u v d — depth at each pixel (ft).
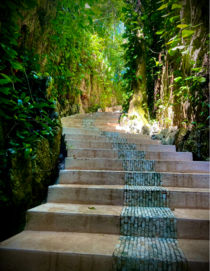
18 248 3.77
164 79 11.76
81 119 14.23
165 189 5.84
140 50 13.61
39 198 6.77
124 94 17.37
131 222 4.62
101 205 5.72
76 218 4.76
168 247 3.98
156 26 12.91
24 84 8.00
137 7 13.34
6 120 6.61
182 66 9.48
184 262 3.46
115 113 17.39
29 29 8.25
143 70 13.60
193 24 7.80
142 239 4.36
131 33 13.67
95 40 21.54
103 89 25.13
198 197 5.56
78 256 3.63
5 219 5.59
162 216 4.66
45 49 10.62
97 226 4.68
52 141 7.73
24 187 5.89
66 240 4.22
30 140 6.74
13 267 3.69
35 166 6.51
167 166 7.63
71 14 9.75
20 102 5.94
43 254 3.68
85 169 7.66
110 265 3.56
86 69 19.60
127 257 3.56
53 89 9.71
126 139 10.20
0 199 5.24
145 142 10.45
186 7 7.77
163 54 11.93
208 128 7.79
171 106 10.60
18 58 7.95
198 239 4.41
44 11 8.91
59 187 5.99
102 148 9.20
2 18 5.64
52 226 4.77
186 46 8.23
